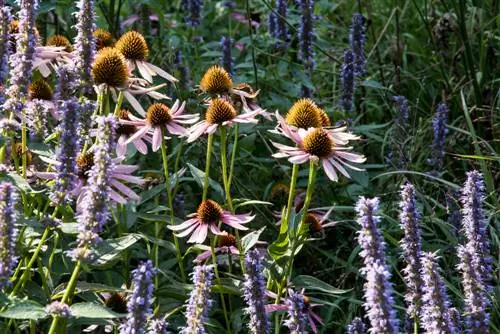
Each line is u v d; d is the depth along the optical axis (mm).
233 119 3957
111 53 3887
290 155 3729
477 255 3678
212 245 3734
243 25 7691
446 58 6785
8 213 2918
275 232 4770
